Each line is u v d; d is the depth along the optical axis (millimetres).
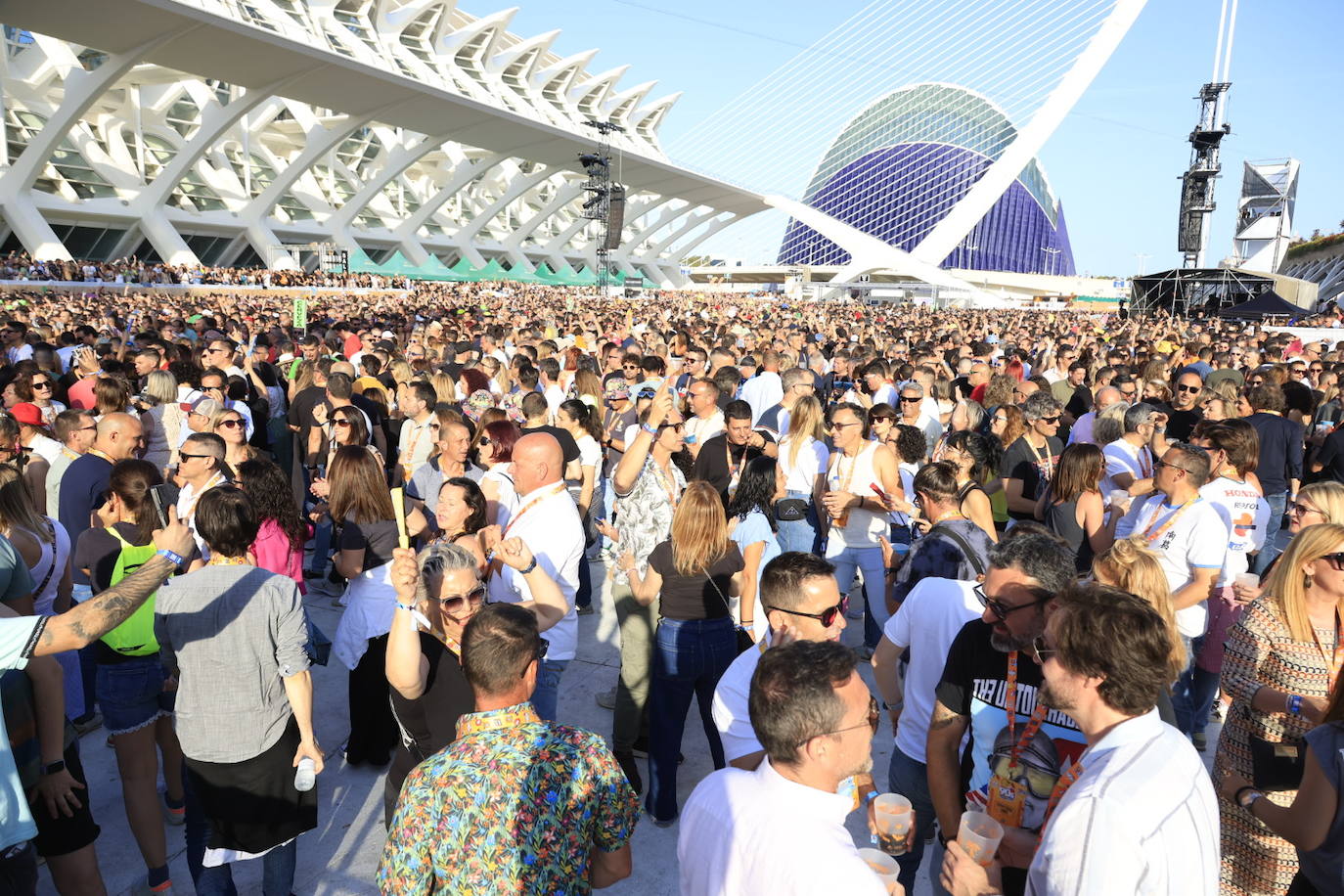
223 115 47812
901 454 5395
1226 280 34969
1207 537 3775
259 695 2875
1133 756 1654
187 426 6672
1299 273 60000
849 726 1670
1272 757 2752
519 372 8242
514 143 63406
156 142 54000
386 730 4301
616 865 2109
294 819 3020
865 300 69438
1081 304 66812
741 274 116312
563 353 11266
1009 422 6008
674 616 3730
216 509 2850
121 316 19156
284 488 3984
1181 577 3869
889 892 1899
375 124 68375
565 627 3850
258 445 8469
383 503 4078
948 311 45031
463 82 67438
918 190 124688
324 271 48688
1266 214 49719
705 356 9852
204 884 3037
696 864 1759
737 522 4160
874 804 2146
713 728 3918
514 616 2098
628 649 4270
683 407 7789
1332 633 2754
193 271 41281
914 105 124500
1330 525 2742
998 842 1948
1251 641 2859
